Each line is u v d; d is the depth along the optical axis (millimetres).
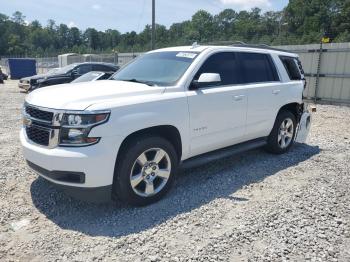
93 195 3762
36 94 4219
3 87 22500
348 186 4828
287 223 3771
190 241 3422
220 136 5000
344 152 6625
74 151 3586
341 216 3941
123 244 3373
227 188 4746
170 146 4273
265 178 5141
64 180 3709
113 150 3705
